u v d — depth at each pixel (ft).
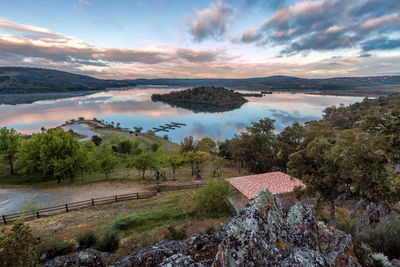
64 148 100.17
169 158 116.47
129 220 55.21
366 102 434.71
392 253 22.38
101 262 27.17
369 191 45.42
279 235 16.74
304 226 18.28
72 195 84.99
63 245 35.06
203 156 134.51
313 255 14.74
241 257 14.20
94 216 61.57
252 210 16.98
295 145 119.03
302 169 61.05
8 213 68.69
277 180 83.61
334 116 385.29
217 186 70.33
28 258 24.25
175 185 100.07
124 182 103.14
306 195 59.98
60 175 96.99
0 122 558.56
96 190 91.20
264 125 136.26
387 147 36.86
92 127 428.97
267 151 126.11
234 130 536.42
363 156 42.37
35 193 86.69
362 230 29.53
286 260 14.42
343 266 17.34
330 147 53.01
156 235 44.50
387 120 39.09
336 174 50.60
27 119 616.39
